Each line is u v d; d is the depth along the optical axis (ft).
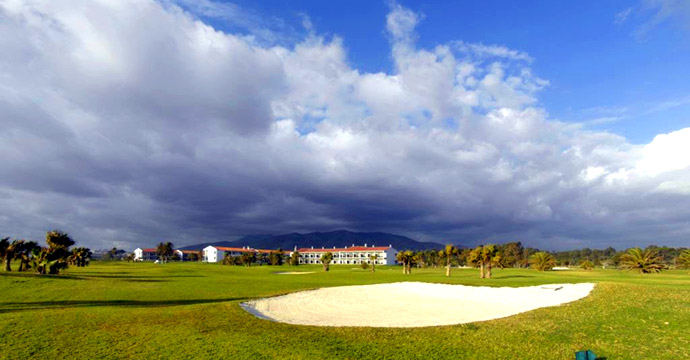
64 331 69.77
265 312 99.71
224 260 588.09
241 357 56.95
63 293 132.46
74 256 363.56
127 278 209.97
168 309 94.48
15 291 133.28
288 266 590.96
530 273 312.71
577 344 64.85
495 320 85.56
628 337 69.00
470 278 224.33
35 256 196.95
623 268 391.45
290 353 58.80
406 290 161.79
